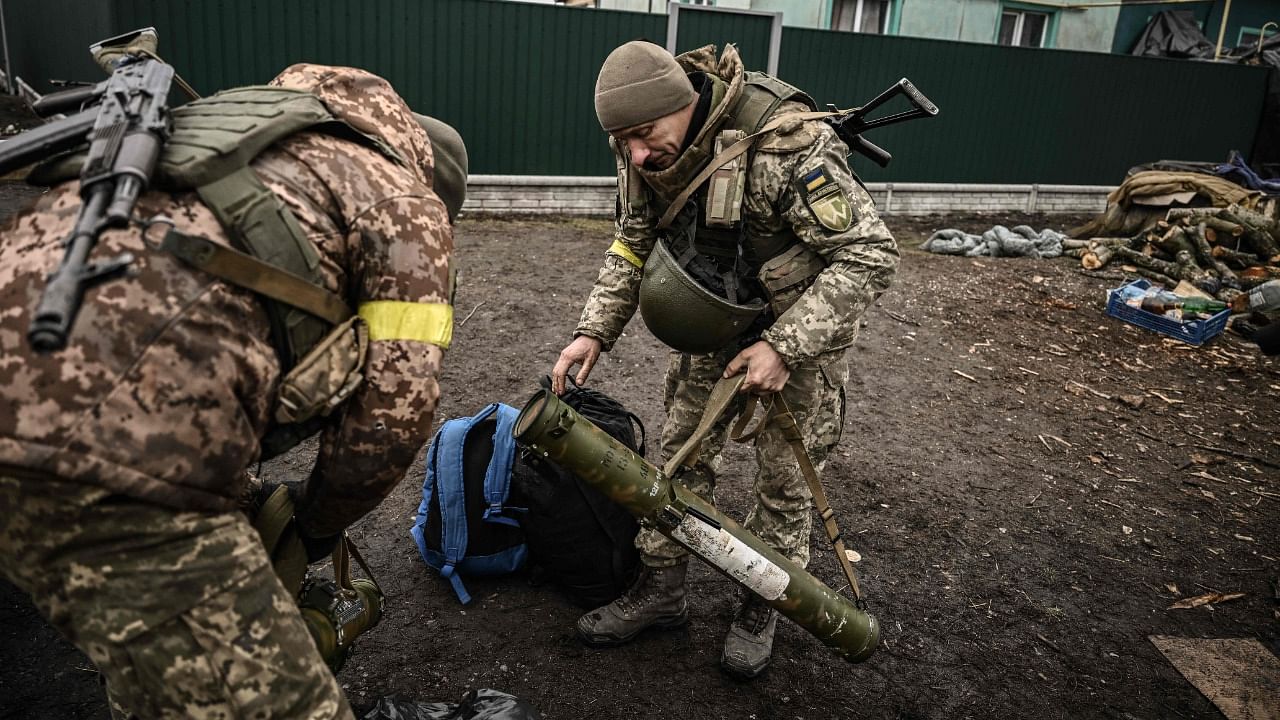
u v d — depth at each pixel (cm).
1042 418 451
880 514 337
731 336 200
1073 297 691
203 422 105
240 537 114
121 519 103
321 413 120
